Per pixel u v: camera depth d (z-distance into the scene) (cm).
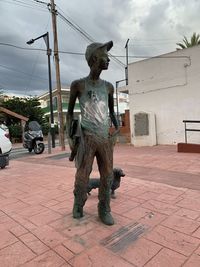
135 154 964
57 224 332
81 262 246
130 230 308
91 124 308
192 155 870
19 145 2055
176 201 404
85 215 357
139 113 1252
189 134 1166
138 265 237
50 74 1603
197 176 570
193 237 286
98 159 324
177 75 1192
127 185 507
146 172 631
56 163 864
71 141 326
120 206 389
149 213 358
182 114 1188
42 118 2716
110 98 340
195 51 1128
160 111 1258
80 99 315
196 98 1139
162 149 1081
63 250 269
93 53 299
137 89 1334
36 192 492
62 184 541
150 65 1279
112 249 267
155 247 267
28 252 268
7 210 397
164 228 310
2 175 691
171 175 588
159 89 1255
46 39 1543
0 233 315
